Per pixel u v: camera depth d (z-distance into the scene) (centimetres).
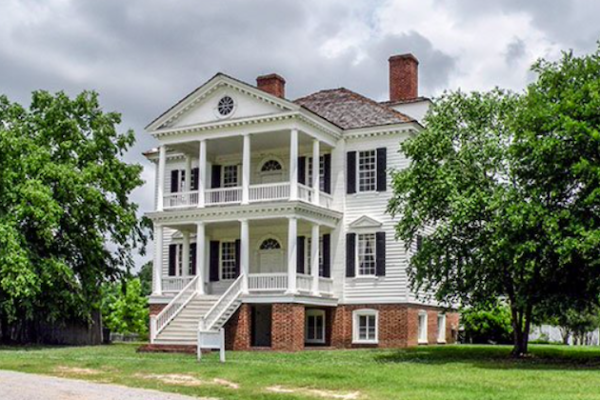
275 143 3588
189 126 3478
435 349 3123
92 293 3978
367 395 1627
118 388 1755
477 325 3934
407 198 2719
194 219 3441
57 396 1585
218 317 3070
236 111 3409
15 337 3991
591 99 2327
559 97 2447
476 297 2614
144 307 5906
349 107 3706
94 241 3969
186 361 2480
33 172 3634
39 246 3794
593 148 2289
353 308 3431
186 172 3691
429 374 2011
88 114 4003
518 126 2439
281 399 1591
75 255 3975
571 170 2289
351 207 3497
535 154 2342
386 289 3375
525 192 2389
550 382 1827
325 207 3444
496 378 1912
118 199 4084
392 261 3378
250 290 3253
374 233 3434
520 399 1520
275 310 3150
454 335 3931
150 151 4241
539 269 2477
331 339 3434
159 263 3509
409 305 3344
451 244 2634
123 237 4084
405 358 2641
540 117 2375
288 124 3275
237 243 3744
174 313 3186
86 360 2505
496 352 2942
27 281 3369
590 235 2134
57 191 3747
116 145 4081
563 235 2262
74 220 3838
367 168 3497
